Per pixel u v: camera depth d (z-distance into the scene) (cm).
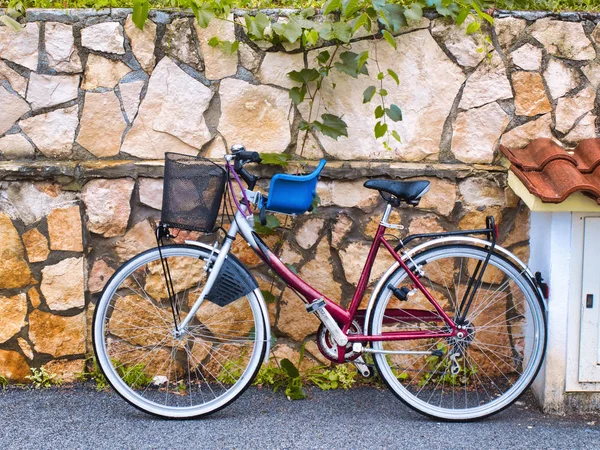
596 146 354
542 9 379
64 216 362
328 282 375
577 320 340
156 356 377
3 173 354
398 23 350
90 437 318
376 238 341
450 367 358
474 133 368
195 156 331
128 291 373
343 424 335
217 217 362
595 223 333
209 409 339
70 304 368
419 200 339
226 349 380
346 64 353
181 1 354
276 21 358
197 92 362
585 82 365
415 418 343
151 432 324
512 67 363
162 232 331
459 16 348
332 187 367
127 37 356
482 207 369
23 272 364
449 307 378
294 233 371
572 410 348
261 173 363
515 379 381
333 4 343
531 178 333
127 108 362
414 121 367
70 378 374
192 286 373
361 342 339
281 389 372
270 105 364
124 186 362
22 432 322
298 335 379
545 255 347
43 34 354
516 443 317
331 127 359
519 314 377
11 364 370
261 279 375
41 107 359
